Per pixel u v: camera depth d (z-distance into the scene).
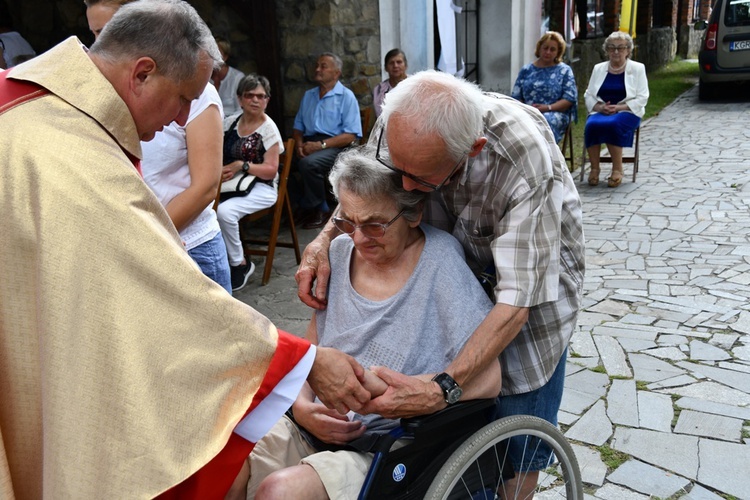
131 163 1.32
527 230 1.69
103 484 1.17
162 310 1.22
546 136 1.83
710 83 12.70
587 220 6.05
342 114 5.88
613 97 7.21
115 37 1.31
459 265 1.80
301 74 6.35
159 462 1.19
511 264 1.69
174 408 1.22
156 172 2.26
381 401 1.58
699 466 2.62
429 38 7.56
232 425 1.27
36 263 1.18
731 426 2.87
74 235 1.17
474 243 1.88
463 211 1.83
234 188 4.44
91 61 1.30
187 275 1.24
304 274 1.93
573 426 2.91
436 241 1.83
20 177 1.19
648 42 17.75
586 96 7.39
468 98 1.58
